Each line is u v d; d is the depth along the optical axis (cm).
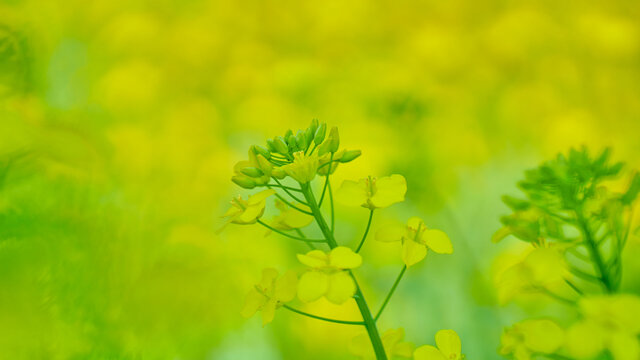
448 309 62
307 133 30
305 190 29
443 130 75
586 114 77
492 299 60
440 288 64
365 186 28
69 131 36
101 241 33
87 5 77
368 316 28
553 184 28
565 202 28
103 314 33
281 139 30
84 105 61
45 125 35
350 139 72
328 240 28
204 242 46
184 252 41
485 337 59
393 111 74
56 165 33
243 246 54
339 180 66
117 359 33
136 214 39
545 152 76
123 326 34
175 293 38
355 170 68
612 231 28
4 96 34
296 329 55
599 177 28
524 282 26
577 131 75
